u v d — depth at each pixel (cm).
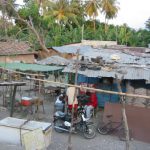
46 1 4662
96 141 1322
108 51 2225
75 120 1370
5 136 1040
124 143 1314
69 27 4841
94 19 5331
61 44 4053
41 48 3734
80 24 5328
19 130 1023
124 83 1819
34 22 4394
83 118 1362
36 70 2217
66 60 2595
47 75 2522
